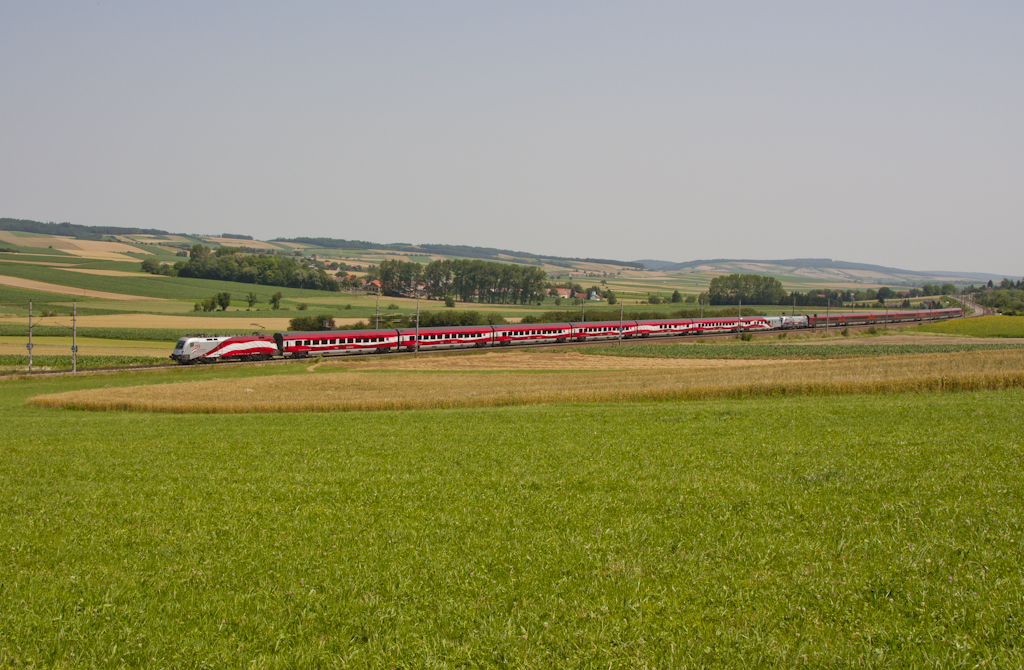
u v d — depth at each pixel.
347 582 13.24
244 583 13.45
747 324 130.12
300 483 21.44
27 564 14.88
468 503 18.44
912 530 14.57
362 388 59.38
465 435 29.88
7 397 60.12
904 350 96.88
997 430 25.12
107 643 11.13
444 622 11.60
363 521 17.11
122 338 108.44
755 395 44.22
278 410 47.56
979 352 65.25
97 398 52.25
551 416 35.91
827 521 15.51
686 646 10.46
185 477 22.84
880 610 11.31
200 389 58.62
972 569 12.44
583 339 112.38
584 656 10.34
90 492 21.03
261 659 10.56
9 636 11.40
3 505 19.66
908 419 29.03
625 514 16.95
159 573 14.08
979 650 9.89
